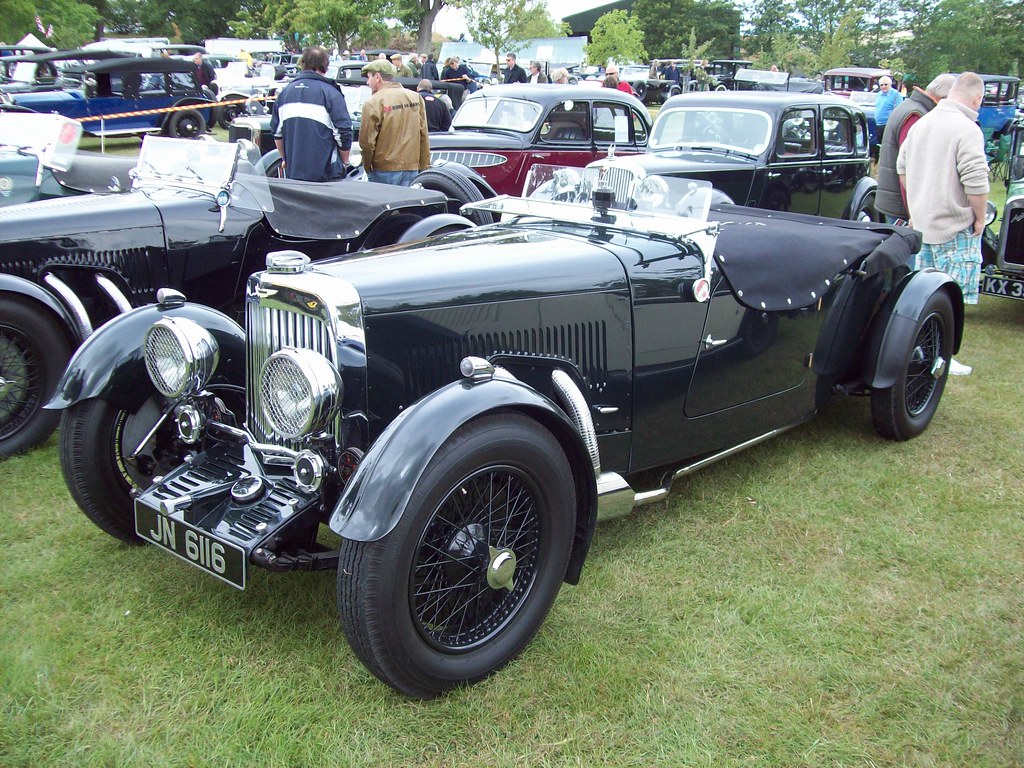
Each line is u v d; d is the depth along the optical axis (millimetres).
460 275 2627
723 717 2252
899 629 2639
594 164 3379
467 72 19984
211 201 4375
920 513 3398
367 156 7141
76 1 43656
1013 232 6062
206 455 2766
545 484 2377
